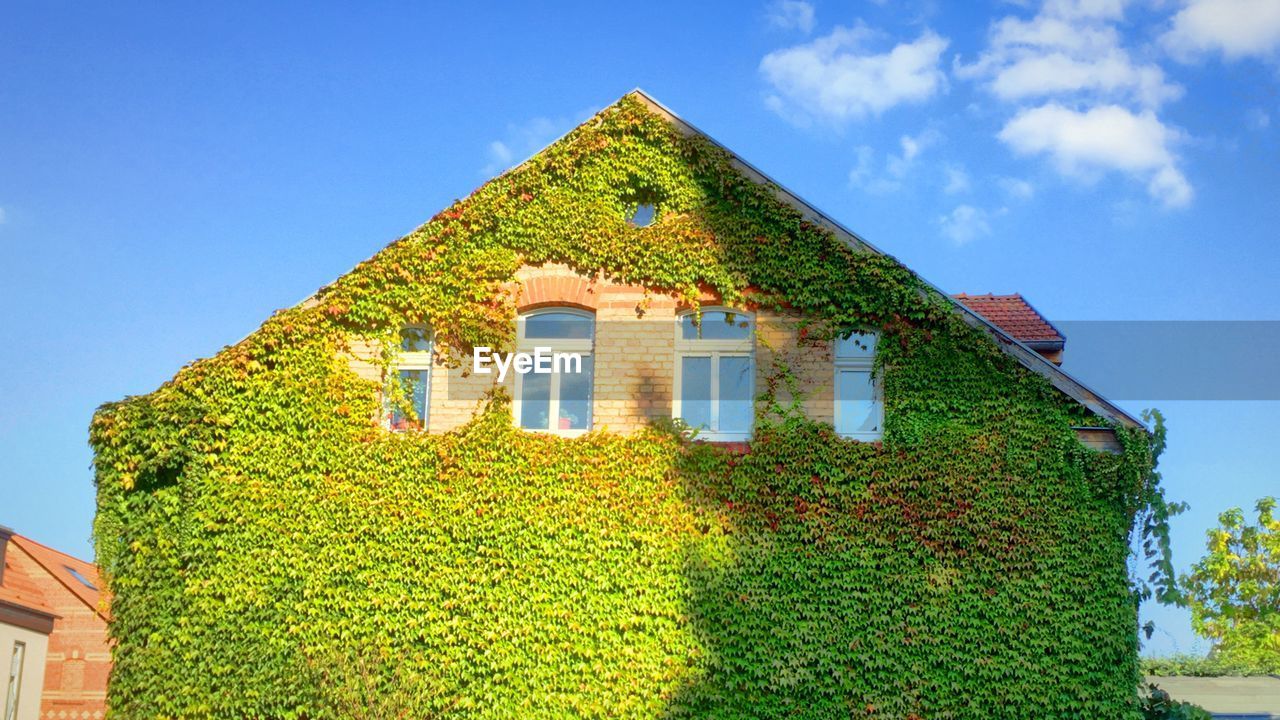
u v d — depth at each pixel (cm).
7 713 2367
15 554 3272
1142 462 1603
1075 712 1538
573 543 1623
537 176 1802
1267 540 3044
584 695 1578
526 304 1770
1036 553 1586
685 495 1630
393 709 1577
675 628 1588
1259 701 2016
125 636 1627
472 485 1652
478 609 1612
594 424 1711
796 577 1593
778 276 1741
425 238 1778
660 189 1806
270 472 1670
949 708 1547
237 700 1603
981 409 1647
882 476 1622
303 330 1722
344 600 1625
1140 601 1611
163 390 1686
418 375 1758
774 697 1562
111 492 1656
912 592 1580
